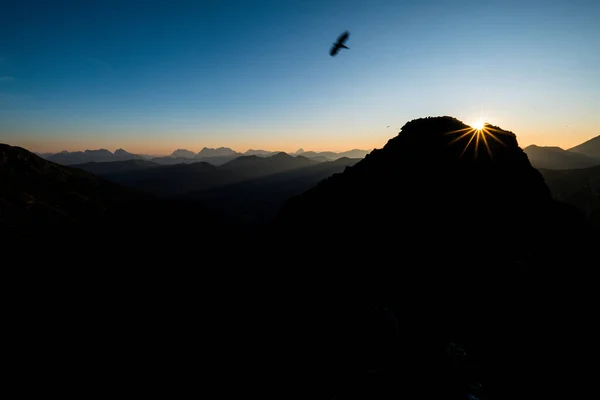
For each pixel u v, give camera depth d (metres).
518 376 22.31
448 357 21.31
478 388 18.75
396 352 22.66
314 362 24.94
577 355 24.44
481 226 43.28
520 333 27.16
